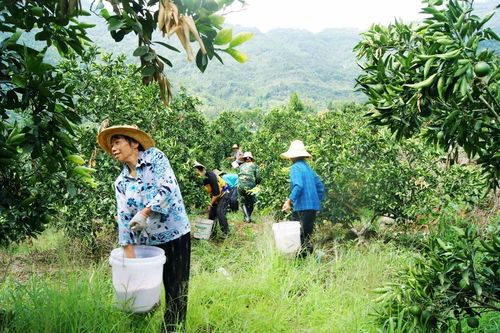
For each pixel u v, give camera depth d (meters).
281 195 7.29
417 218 7.11
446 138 2.55
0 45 2.49
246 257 5.12
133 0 1.89
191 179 7.25
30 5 2.35
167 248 3.15
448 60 2.22
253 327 3.35
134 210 3.08
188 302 3.56
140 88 6.80
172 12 1.65
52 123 2.72
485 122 2.34
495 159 2.67
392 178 6.39
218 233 7.32
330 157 6.73
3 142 2.65
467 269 2.47
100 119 5.86
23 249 5.90
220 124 18.47
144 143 3.11
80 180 3.43
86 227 5.64
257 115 37.56
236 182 8.67
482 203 6.09
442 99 2.36
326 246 6.40
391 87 2.47
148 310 2.85
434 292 2.65
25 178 3.19
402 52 2.61
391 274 4.39
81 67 6.44
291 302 3.85
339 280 4.23
